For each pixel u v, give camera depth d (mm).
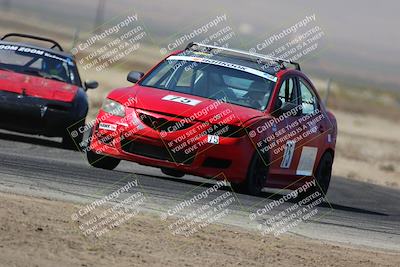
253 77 42906
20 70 52594
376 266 28328
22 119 50000
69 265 23156
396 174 82062
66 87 52469
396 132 183375
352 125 173125
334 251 29953
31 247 24109
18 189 32125
